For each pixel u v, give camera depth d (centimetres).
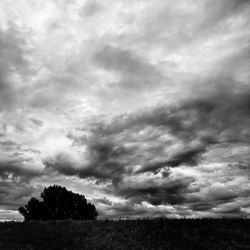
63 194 5472
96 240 2095
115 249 1900
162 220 2567
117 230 2289
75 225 2520
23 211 5400
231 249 1922
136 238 2119
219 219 2623
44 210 5322
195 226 2398
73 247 1973
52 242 2084
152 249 1891
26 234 2281
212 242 2062
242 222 2544
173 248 1920
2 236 2203
